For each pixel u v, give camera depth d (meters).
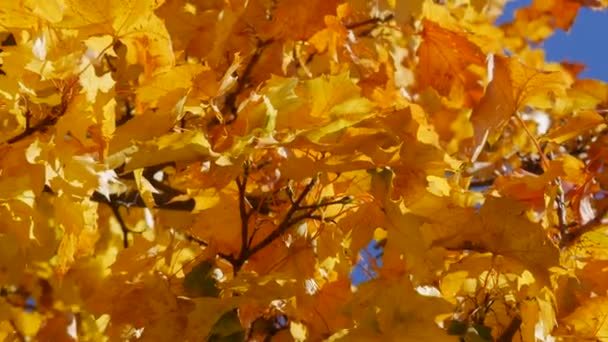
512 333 1.40
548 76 1.44
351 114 1.34
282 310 1.39
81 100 1.25
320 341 1.42
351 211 1.39
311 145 1.30
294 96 1.33
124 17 1.28
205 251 1.39
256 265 1.42
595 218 1.48
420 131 1.39
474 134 1.45
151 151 1.26
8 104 1.24
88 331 1.44
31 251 1.35
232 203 1.42
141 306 1.35
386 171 1.30
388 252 1.37
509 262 1.37
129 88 1.48
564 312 1.41
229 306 1.30
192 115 1.43
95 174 1.25
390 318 1.29
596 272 1.44
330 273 1.41
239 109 1.35
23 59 1.24
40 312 1.39
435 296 1.30
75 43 1.27
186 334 1.30
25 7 1.25
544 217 1.45
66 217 1.29
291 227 1.41
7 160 1.26
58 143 1.24
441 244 1.35
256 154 1.39
